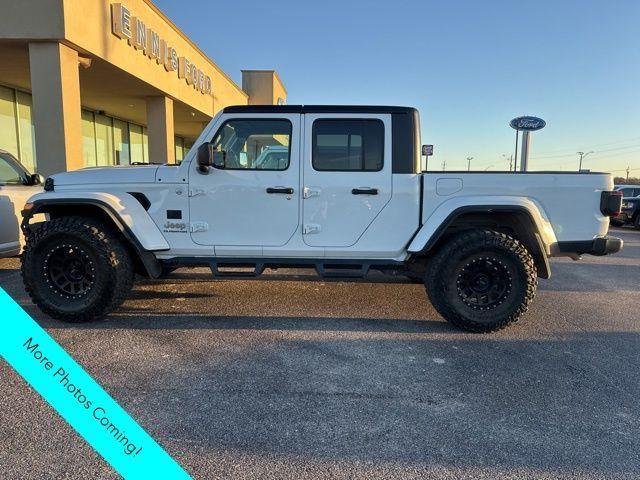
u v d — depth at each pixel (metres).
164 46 13.39
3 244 5.99
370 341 4.05
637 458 2.42
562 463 2.37
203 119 19.27
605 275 7.30
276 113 4.41
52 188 4.53
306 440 2.54
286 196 4.43
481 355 3.79
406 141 4.39
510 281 4.18
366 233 4.45
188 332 4.19
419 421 2.76
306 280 5.64
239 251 4.52
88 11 9.66
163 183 4.46
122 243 4.60
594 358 3.76
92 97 14.49
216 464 2.31
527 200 4.24
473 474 2.26
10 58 10.11
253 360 3.60
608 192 4.32
